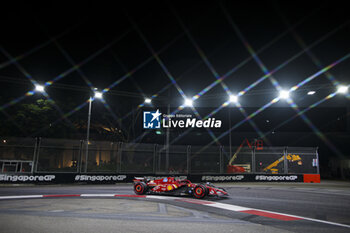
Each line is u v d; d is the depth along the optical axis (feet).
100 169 74.79
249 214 27.86
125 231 19.67
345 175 116.98
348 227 22.56
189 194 40.11
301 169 84.64
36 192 45.93
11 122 80.79
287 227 22.18
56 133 86.84
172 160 82.43
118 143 72.02
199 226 21.89
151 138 113.29
